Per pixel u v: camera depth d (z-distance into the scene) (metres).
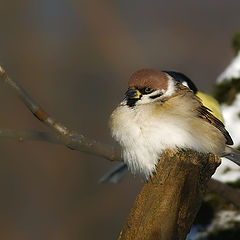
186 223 5.45
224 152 7.21
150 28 16.33
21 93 5.77
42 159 14.05
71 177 14.02
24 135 5.98
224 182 7.98
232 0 16.14
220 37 15.62
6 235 13.12
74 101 15.34
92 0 16.62
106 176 7.96
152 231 5.37
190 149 6.03
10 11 16.25
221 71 15.02
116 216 13.38
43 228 13.34
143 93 6.79
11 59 15.71
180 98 6.76
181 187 5.33
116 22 16.45
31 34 16.14
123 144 6.65
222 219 7.69
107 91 15.48
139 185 13.55
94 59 15.84
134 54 15.80
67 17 16.70
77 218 13.43
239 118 8.34
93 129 15.02
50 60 15.77
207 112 6.86
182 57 15.52
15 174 13.95
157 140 6.44
